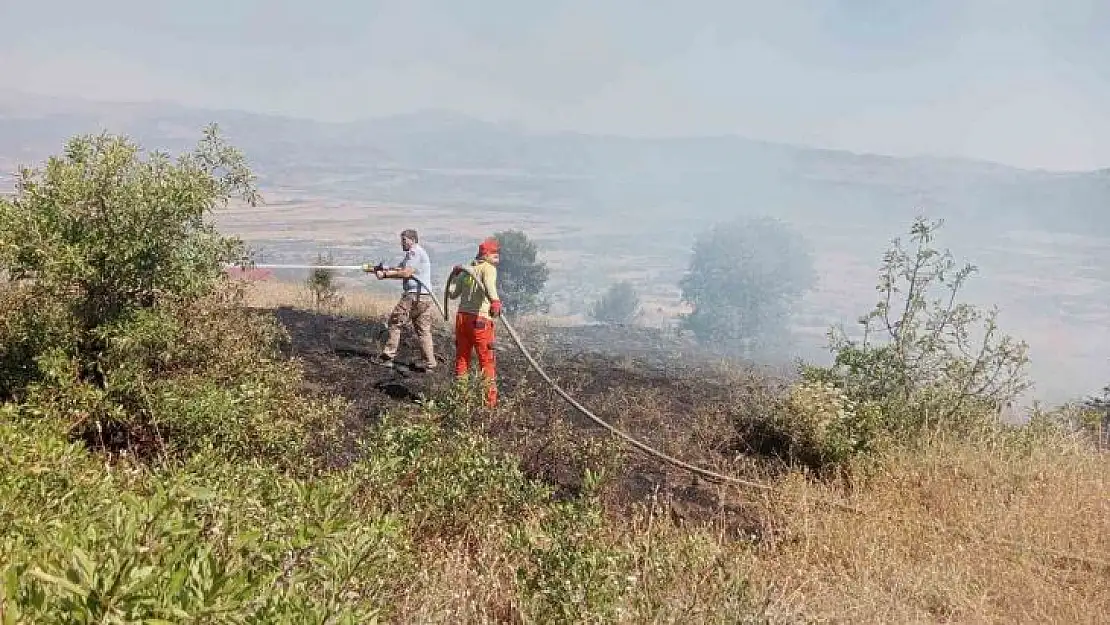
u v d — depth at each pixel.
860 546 5.67
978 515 6.21
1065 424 8.80
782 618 4.44
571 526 4.37
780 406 8.24
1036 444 7.82
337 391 8.20
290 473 5.25
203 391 5.69
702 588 4.55
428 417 5.87
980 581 5.38
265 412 5.68
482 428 6.82
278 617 2.34
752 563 5.17
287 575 2.76
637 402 9.12
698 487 6.97
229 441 5.36
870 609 4.75
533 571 4.18
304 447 5.88
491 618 4.15
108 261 5.95
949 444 7.63
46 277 5.72
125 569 2.02
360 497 4.78
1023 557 5.59
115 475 3.95
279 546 2.78
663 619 4.18
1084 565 5.66
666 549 4.91
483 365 8.39
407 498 4.97
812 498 6.52
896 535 5.91
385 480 4.92
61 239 5.86
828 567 5.40
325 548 2.92
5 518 2.97
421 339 9.51
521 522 5.11
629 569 4.54
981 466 7.22
